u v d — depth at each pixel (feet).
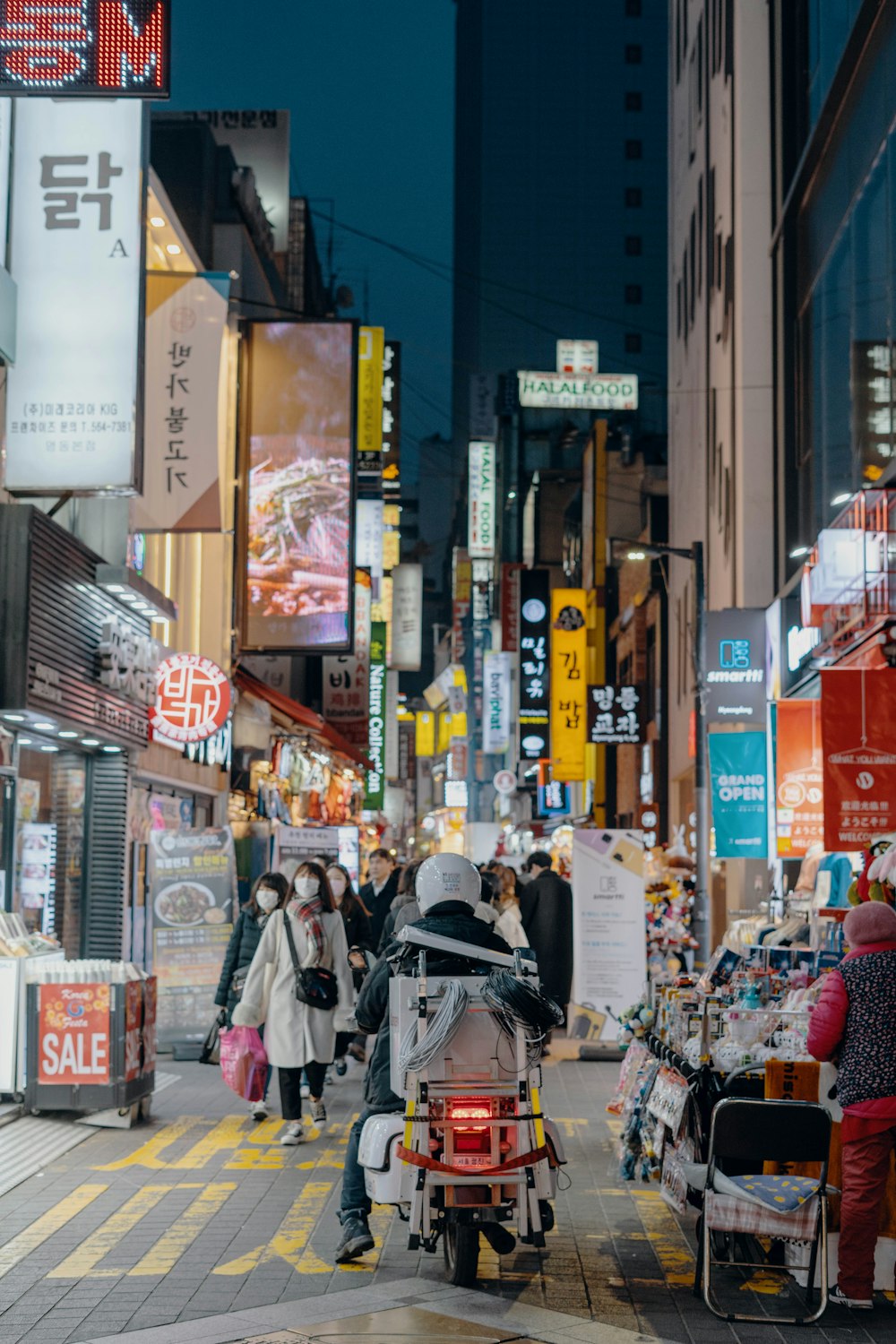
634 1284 21.20
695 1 116.37
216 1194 26.71
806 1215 20.10
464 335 385.29
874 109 59.62
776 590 83.35
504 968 20.88
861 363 62.03
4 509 38.22
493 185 368.89
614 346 368.48
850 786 46.91
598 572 167.43
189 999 49.19
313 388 66.49
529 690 152.66
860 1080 20.49
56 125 41.57
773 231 87.25
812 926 33.45
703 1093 23.16
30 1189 27.14
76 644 43.11
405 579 174.60
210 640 71.41
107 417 40.81
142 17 23.70
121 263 41.19
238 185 90.27
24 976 34.32
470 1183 19.79
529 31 370.94
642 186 370.32
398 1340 17.95
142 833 55.47
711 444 102.94
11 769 41.65
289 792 94.48
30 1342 17.98
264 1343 17.84
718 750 73.46
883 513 50.96
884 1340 18.81
